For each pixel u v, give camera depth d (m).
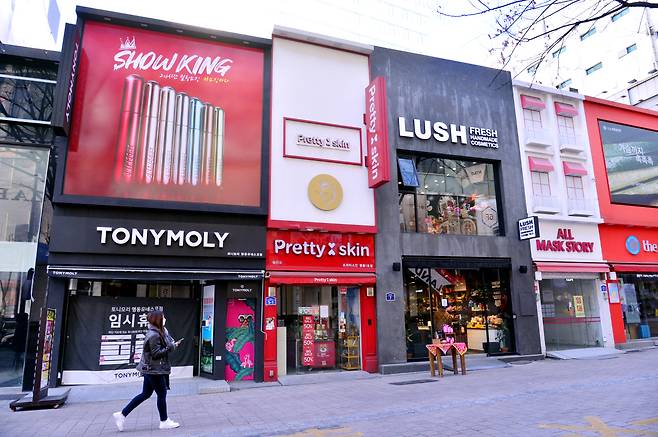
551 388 9.45
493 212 16.09
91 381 10.79
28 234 10.94
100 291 11.38
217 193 12.10
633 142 19.67
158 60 12.25
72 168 10.98
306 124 13.45
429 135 15.13
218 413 8.05
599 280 17.36
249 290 12.04
